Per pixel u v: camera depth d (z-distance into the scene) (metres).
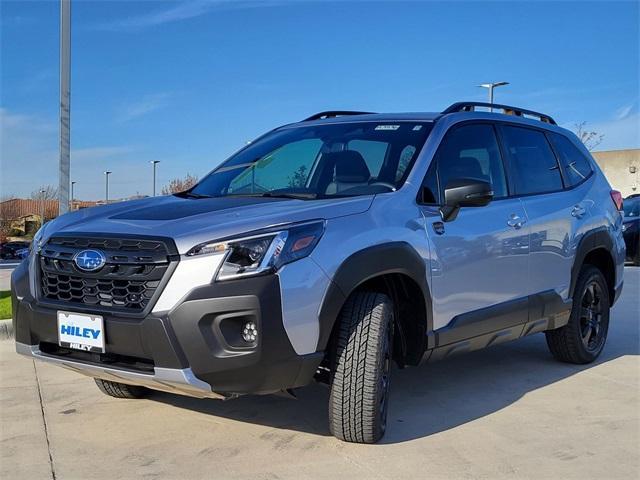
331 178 4.17
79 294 3.37
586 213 5.39
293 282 3.17
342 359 3.47
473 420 4.09
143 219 3.50
